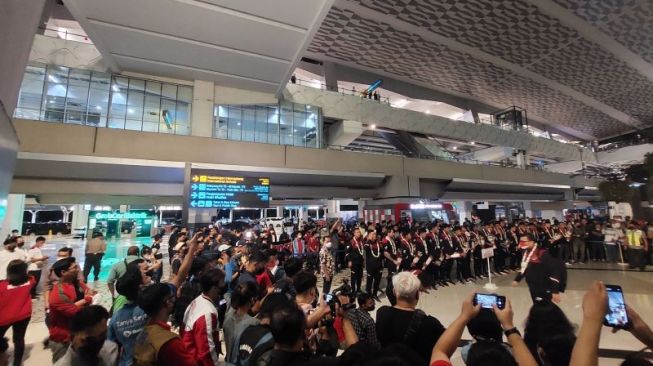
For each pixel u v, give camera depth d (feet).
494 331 5.46
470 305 4.97
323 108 63.00
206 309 8.03
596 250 38.42
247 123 52.70
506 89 101.24
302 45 36.11
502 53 78.18
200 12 30.04
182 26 32.14
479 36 70.90
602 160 125.70
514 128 106.73
